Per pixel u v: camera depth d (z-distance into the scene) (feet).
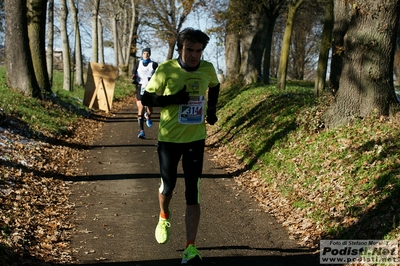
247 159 34.27
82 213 22.38
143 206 23.62
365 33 28.84
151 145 41.19
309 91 58.23
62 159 33.78
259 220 21.75
